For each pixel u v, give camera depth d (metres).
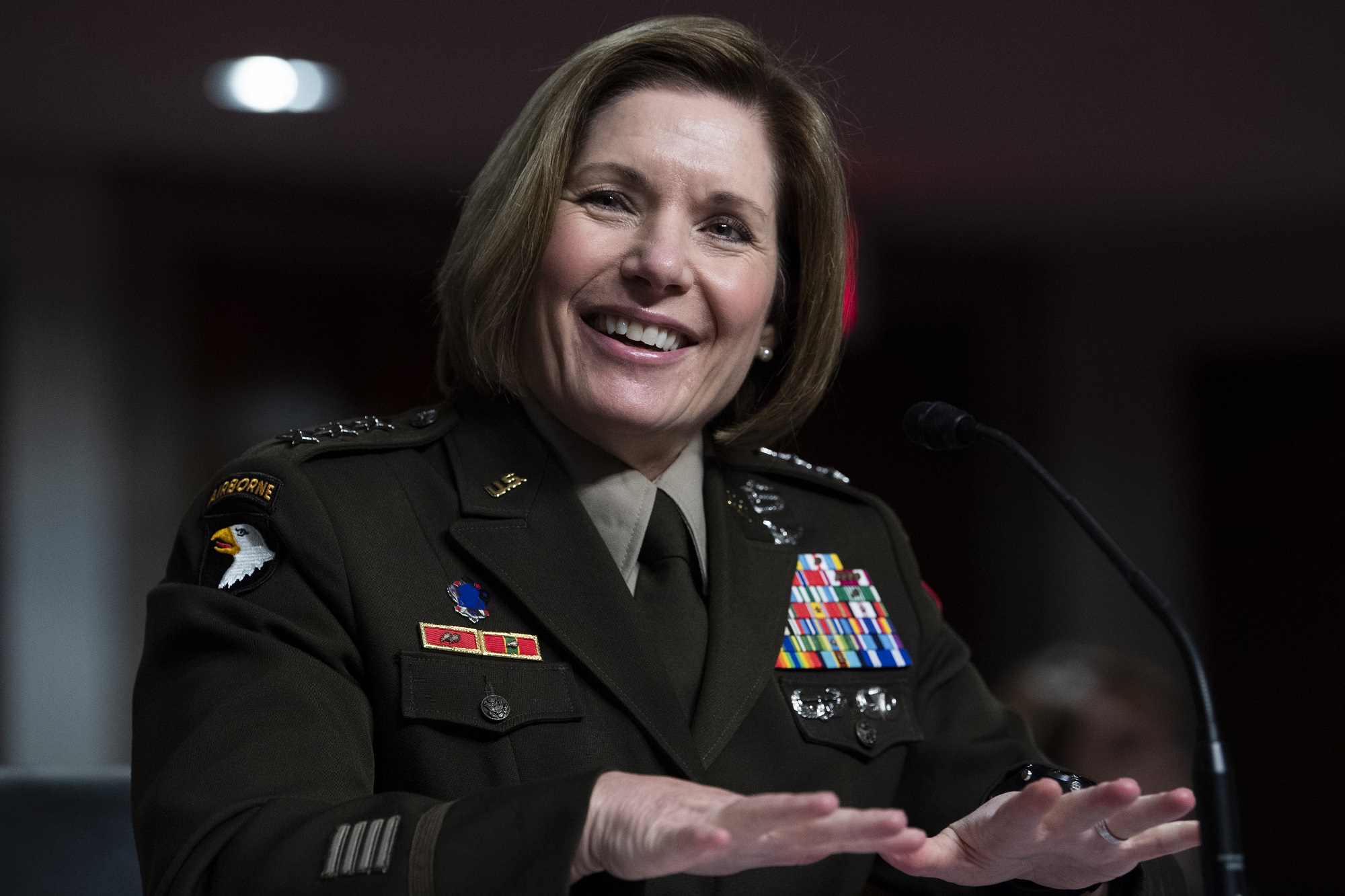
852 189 7.41
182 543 1.82
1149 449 9.05
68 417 7.00
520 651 1.81
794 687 2.00
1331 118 6.86
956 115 6.71
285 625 1.68
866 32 5.69
